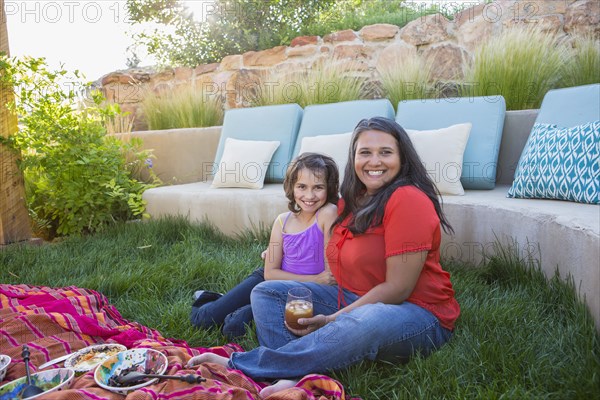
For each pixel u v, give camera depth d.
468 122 3.21
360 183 1.89
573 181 2.44
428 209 1.66
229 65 5.59
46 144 3.95
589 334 1.63
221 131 4.52
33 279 2.77
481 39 4.33
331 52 5.10
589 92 2.87
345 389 1.52
